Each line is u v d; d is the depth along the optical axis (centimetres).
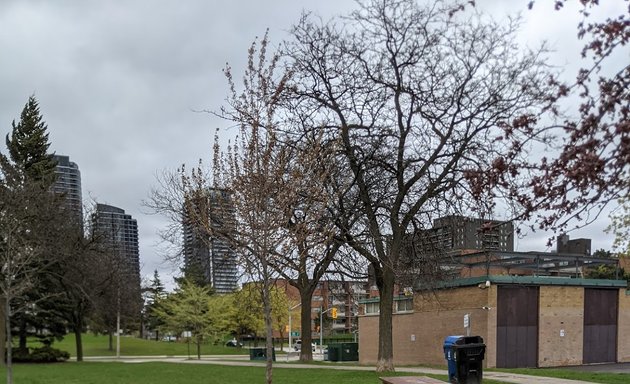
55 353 3294
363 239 1822
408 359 3397
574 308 2964
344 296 2745
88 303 3338
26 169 3297
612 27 368
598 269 4344
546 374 1797
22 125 3575
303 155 1095
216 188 1029
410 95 1714
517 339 2806
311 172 1016
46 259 2489
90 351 5459
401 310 3519
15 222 1705
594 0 415
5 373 2105
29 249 1808
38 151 3556
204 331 4809
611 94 372
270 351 918
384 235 1836
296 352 6075
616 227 2145
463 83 1639
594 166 363
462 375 1284
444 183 1789
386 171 1820
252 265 1032
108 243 3497
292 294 5419
